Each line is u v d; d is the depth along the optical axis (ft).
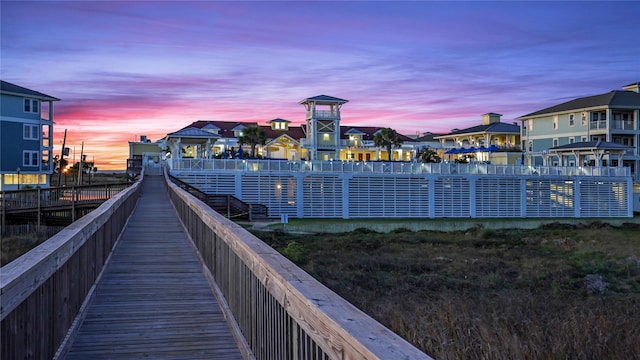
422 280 53.16
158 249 35.63
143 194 86.02
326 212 120.26
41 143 156.04
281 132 204.64
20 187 147.23
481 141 219.41
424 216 125.80
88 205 92.79
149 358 15.83
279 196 117.39
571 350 22.00
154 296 23.32
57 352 14.64
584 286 52.85
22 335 11.05
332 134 185.57
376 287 49.26
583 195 138.31
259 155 173.17
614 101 167.63
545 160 178.40
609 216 139.85
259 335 14.14
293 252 69.51
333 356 7.21
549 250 83.35
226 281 20.72
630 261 68.03
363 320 7.17
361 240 88.53
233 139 190.60
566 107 181.68
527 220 125.18
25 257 12.25
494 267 62.85
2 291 9.30
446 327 26.02
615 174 141.38
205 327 19.06
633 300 41.93
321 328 7.82
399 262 65.16
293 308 9.72
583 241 93.76
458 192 128.06
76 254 18.39
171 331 18.52
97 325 18.99
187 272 28.37
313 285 9.73
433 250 79.56
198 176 112.47
